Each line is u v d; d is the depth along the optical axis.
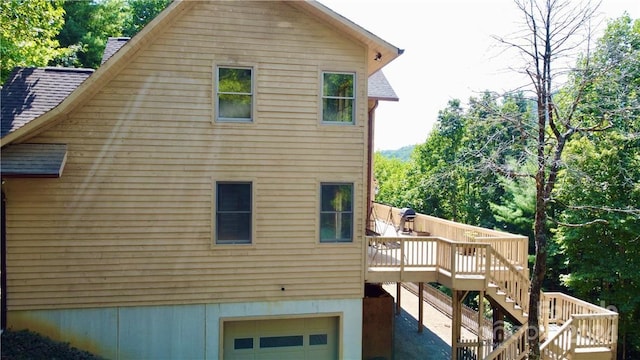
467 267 11.91
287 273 11.23
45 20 20.44
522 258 12.51
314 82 11.23
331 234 11.50
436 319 18.38
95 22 28.48
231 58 10.86
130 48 10.00
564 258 22.06
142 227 10.59
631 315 18.89
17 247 10.16
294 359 11.55
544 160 10.87
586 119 14.08
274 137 11.09
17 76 11.87
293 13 11.13
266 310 11.17
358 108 11.45
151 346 10.70
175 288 10.77
